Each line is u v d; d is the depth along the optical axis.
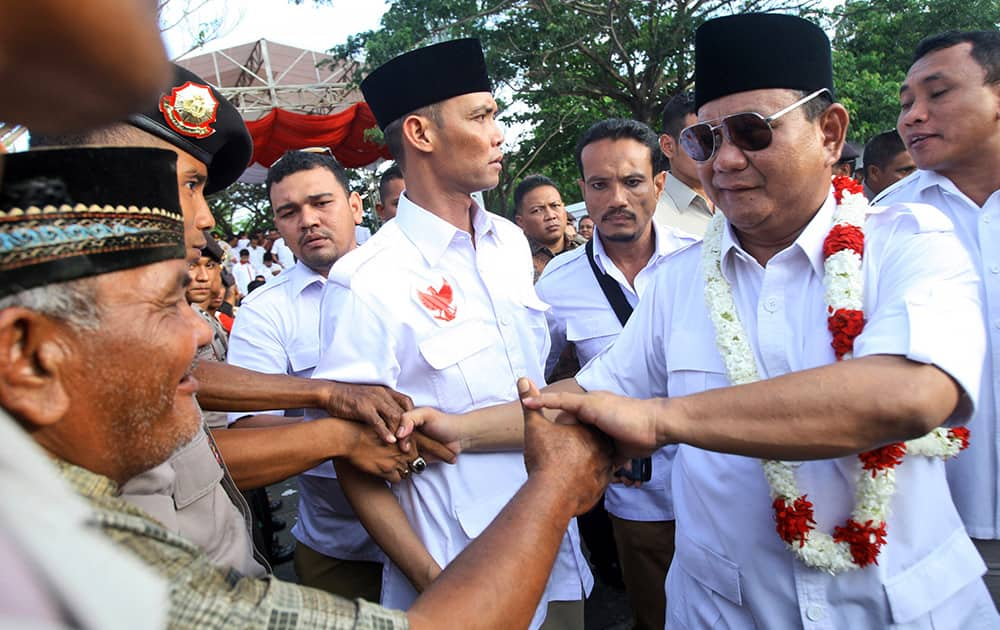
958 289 1.33
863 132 12.63
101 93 0.44
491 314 2.09
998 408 2.30
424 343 1.93
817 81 1.49
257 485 1.81
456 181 2.04
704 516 1.67
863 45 14.63
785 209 1.52
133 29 0.42
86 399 0.79
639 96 13.48
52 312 0.73
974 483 2.34
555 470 1.25
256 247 16.53
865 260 1.50
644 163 2.98
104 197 0.78
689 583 1.76
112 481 0.80
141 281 0.84
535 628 1.93
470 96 1.99
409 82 1.99
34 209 0.71
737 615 1.62
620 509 2.85
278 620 0.77
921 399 1.19
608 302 3.11
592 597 3.75
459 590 0.93
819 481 1.48
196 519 1.39
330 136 15.11
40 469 0.50
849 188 1.58
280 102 15.96
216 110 1.71
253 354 2.87
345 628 0.80
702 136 1.57
